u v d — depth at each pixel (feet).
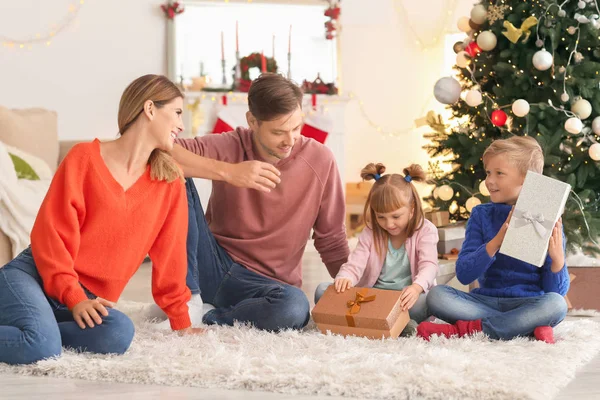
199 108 18.69
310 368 6.03
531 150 7.85
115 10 19.16
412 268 8.16
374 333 7.37
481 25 12.10
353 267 8.12
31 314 6.36
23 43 18.53
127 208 6.95
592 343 7.29
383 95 21.22
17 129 15.70
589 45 11.15
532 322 7.25
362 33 20.99
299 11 20.44
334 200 8.58
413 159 21.49
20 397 5.59
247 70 19.48
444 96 12.09
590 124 11.31
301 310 7.80
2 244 11.29
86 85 19.03
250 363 6.23
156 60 19.51
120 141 7.02
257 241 8.42
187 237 8.09
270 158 8.29
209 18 19.76
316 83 19.95
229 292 8.33
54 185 6.79
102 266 6.95
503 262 7.77
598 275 9.51
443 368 5.93
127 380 6.02
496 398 5.40
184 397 5.59
